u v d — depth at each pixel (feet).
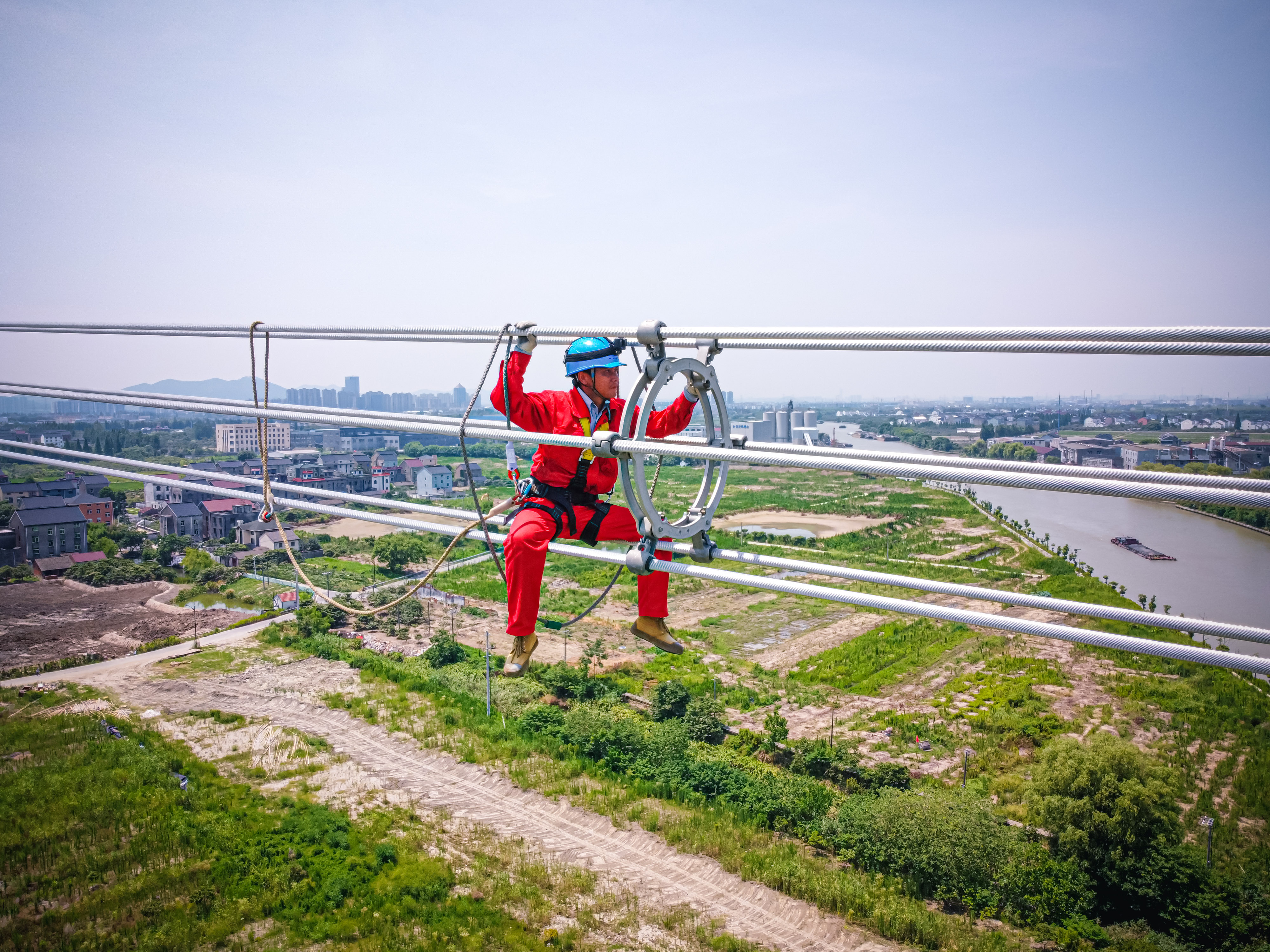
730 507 347.56
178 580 203.10
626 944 67.00
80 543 230.27
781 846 81.35
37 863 74.49
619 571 16.78
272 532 237.25
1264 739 110.11
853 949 67.51
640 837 83.35
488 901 72.02
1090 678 134.82
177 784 91.09
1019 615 170.91
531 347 15.67
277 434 538.88
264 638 150.20
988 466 12.61
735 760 98.53
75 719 110.01
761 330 13.17
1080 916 71.36
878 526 296.71
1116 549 246.68
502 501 17.37
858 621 172.55
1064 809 77.77
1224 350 10.82
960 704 123.13
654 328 13.73
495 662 134.41
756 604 188.44
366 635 151.23
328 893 71.20
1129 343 11.67
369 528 277.23
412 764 98.94
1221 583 196.24
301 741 104.06
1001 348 12.62
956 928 69.72
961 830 77.46
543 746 102.83
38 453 26.84
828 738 107.65
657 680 129.70
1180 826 78.84
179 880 72.18
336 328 18.95
